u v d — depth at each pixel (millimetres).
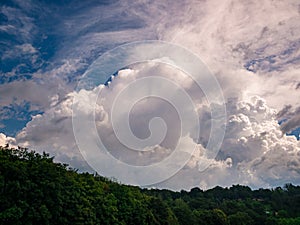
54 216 57031
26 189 53250
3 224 50375
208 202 173375
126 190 85812
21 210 51062
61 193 59406
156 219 94000
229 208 167125
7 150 61625
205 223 127812
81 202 63938
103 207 70500
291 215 170250
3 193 51625
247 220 145875
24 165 56531
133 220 81750
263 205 185125
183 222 121000
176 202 135625
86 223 62656
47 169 59062
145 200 95875
